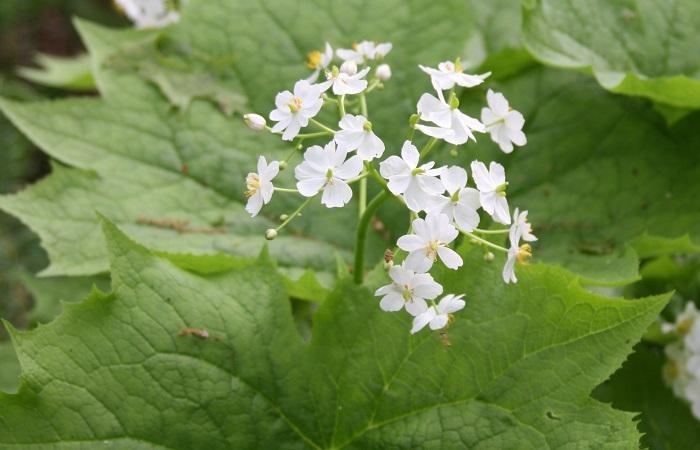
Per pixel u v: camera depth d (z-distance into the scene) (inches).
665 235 21.1
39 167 40.3
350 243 21.7
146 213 21.4
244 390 18.0
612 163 22.0
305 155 16.6
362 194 18.8
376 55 19.3
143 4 25.2
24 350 17.1
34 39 47.8
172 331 17.7
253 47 23.0
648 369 21.6
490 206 16.5
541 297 17.5
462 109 22.4
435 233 16.2
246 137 22.4
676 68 22.4
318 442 18.3
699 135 21.8
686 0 22.8
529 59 22.6
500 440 17.6
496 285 17.7
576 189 21.9
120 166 21.9
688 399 21.1
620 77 21.6
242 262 19.6
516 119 18.1
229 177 22.0
